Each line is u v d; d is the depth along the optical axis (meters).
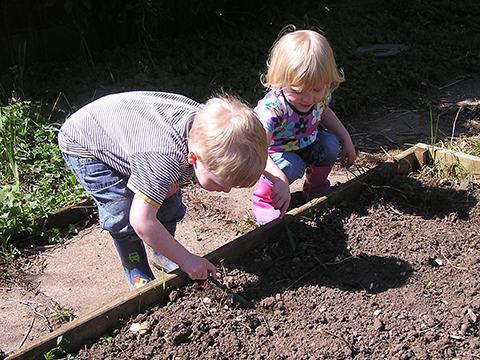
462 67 6.08
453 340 2.37
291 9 7.25
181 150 2.22
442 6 7.81
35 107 4.44
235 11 6.86
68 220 3.43
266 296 2.63
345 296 2.62
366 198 3.45
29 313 2.69
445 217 3.28
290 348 2.33
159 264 2.92
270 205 3.29
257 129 2.12
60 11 5.65
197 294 2.57
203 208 3.63
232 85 5.07
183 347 2.31
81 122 2.47
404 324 2.45
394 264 2.86
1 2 5.21
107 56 5.71
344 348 2.31
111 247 3.23
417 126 4.75
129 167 2.32
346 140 3.46
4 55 5.33
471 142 4.32
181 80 5.11
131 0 5.86
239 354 2.30
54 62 5.53
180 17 6.45
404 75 5.56
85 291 2.86
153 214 2.18
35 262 3.10
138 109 2.40
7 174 3.71
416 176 3.73
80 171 2.51
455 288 2.69
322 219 3.18
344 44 6.05
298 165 3.22
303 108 3.05
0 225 3.18
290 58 2.77
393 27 7.08
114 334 2.35
